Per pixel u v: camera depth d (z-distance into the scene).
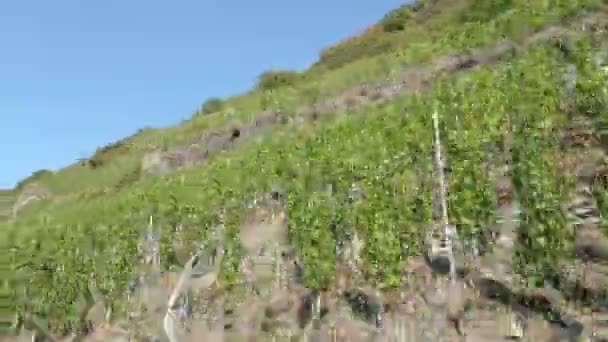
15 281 15.73
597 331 6.68
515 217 7.52
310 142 12.24
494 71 10.47
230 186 12.53
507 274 7.73
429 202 8.67
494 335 7.57
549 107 7.78
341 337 9.31
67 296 14.48
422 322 8.34
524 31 13.66
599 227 6.97
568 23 12.12
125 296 13.18
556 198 7.13
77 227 15.28
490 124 8.38
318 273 9.75
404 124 10.13
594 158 7.23
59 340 14.63
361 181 9.67
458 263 8.20
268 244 11.12
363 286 9.24
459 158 8.44
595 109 7.32
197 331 11.35
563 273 7.00
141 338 12.48
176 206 12.88
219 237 11.77
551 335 7.04
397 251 8.80
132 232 13.48
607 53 8.46
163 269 12.66
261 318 10.62
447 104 9.72
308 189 10.52
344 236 9.66
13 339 15.47
